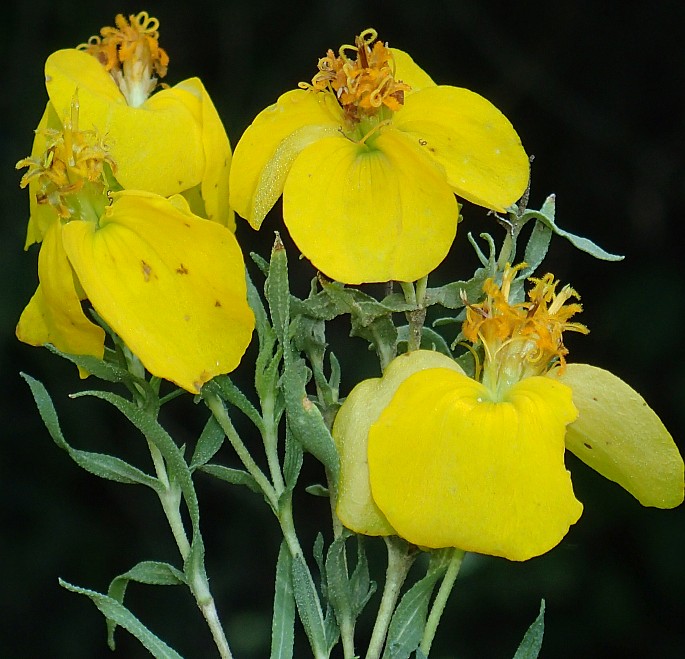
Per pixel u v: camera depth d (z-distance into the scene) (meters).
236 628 0.41
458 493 0.18
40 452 0.43
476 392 0.18
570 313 0.19
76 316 0.19
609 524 0.40
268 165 0.19
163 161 0.19
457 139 0.19
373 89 0.19
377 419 0.18
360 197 0.19
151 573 0.20
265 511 0.43
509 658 0.39
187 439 0.44
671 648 0.40
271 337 0.19
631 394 0.19
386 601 0.19
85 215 0.19
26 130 0.43
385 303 0.19
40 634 0.42
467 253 0.42
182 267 0.18
